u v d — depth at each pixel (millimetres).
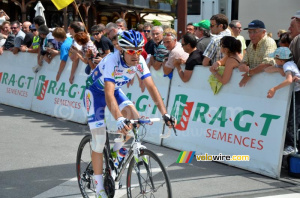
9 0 16844
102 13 22062
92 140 3273
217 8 9484
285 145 4410
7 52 8055
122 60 3100
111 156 3303
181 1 7043
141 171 3008
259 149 4215
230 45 4473
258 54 4387
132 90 5789
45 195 3613
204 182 3951
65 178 4055
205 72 4832
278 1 7285
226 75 4512
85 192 3572
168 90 5320
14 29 7758
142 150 2979
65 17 18297
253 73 4289
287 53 3994
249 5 7645
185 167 4430
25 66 7652
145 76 3201
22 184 3867
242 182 3953
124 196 3607
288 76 3951
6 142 5316
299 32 4613
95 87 3248
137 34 3006
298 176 4039
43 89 7219
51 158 4684
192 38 4922
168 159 4723
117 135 5660
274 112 4121
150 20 23844
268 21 7441
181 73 5078
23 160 4594
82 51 6207
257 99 4277
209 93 4785
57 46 7016
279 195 3588
